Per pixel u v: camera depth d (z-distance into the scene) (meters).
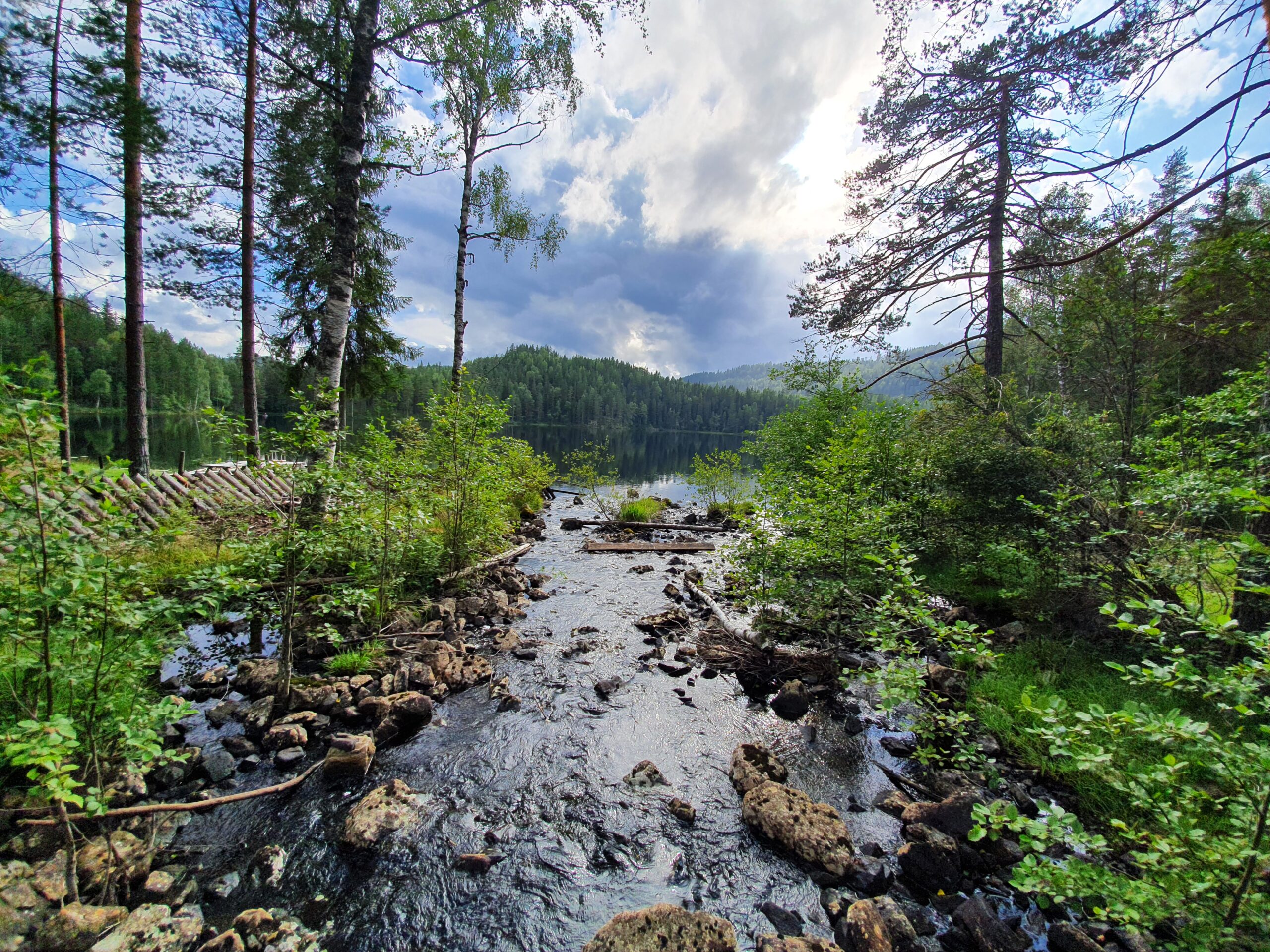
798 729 4.96
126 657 3.20
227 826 3.47
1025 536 6.90
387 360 16.62
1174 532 5.16
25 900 2.58
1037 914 3.02
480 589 8.19
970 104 10.80
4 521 2.45
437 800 3.85
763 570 6.46
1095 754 2.61
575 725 4.87
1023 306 16.88
